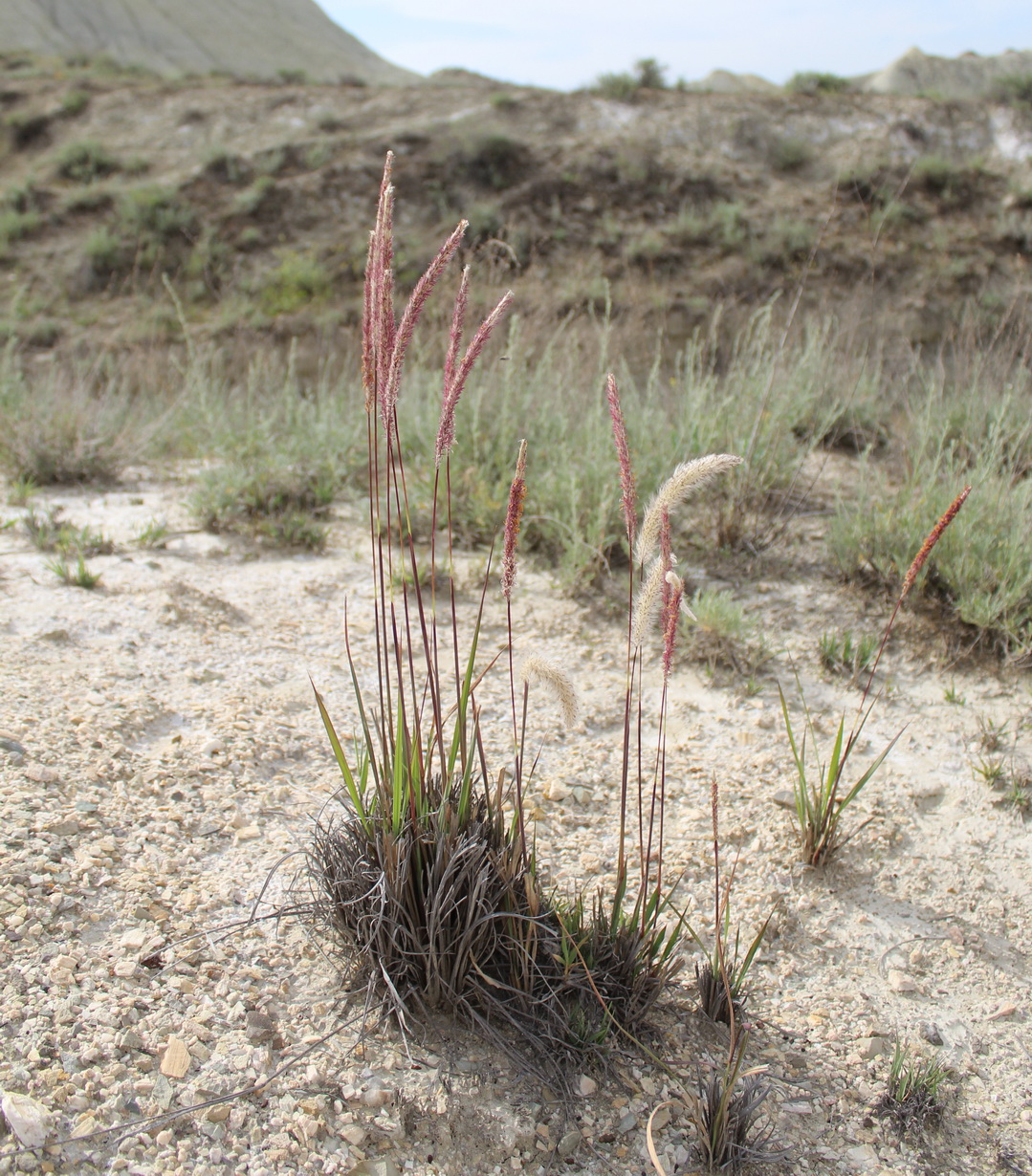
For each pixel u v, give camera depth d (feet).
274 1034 7.34
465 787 7.64
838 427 20.90
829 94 89.66
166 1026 7.22
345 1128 6.70
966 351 22.00
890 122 83.66
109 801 9.64
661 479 16.55
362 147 83.66
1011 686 13.14
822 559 16.37
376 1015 7.57
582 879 9.48
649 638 14.42
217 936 8.18
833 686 13.37
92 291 70.23
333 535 17.88
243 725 11.38
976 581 14.06
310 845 9.46
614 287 60.49
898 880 10.01
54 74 113.09
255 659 13.23
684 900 9.45
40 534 16.29
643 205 75.46
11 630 12.96
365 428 21.04
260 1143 6.49
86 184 84.53
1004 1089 7.82
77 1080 6.65
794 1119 7.36
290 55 245.45
